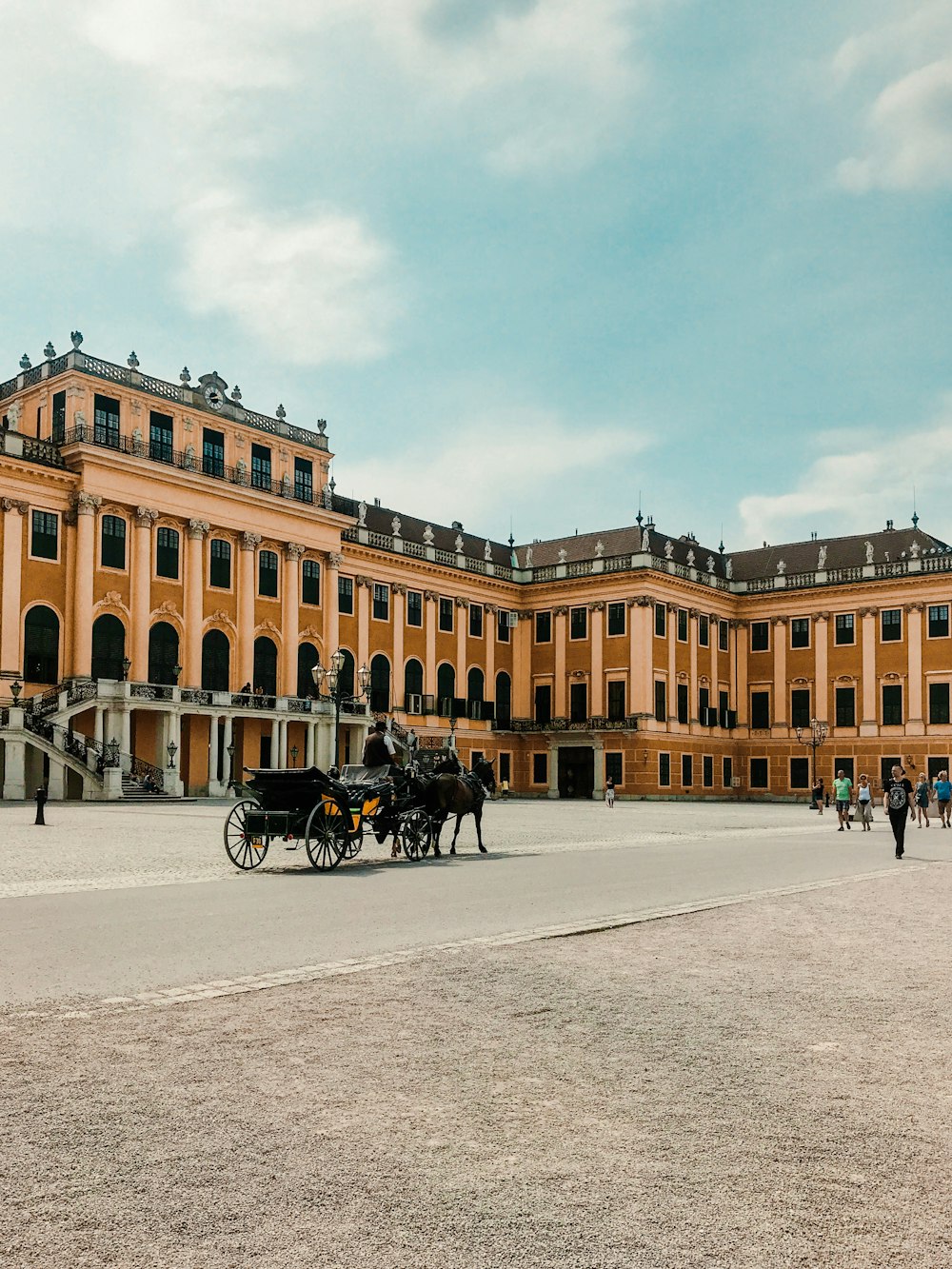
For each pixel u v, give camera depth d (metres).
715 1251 5.18
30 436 60.00
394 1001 9.95
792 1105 7.25
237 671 66.44
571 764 84.38
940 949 13.23
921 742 80.25
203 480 64.25
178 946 12.56
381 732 24.69
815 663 85.88
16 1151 6.29
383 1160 6.21
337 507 76.56
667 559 83.06
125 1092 7.34
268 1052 8.29
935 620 80.44
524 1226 5.42
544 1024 9.24
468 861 24.55
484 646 85.38
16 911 15.45
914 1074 7.98
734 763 89.00
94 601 59.19
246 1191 5.79
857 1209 5.66
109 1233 5.31
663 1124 6.86
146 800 53.69
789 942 13.55
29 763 55.16
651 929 14.42
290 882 19.64
